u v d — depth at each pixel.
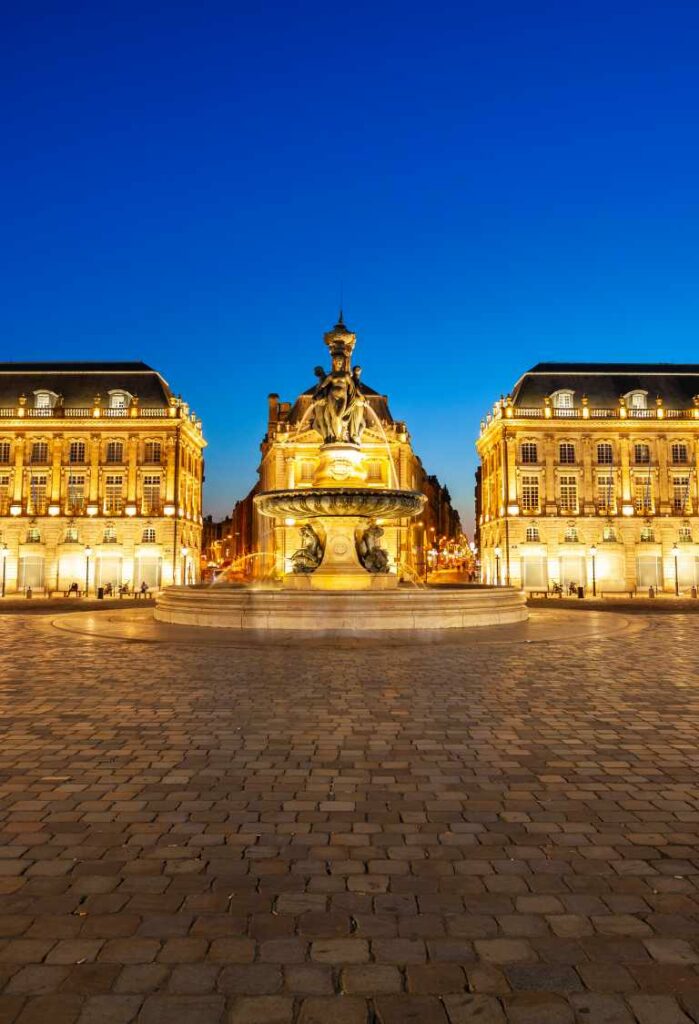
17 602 50.06
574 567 71.00
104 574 70.38
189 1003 3.66
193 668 13.63
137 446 71.44
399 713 9.90
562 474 72.06
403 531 73.25
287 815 6.17
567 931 4.34
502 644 17.02
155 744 8.34
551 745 8.34
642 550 71.00
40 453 71.81
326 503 23.08
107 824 5.96
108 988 3.78
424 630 19.39
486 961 4.03
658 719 9.59
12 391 73.25
